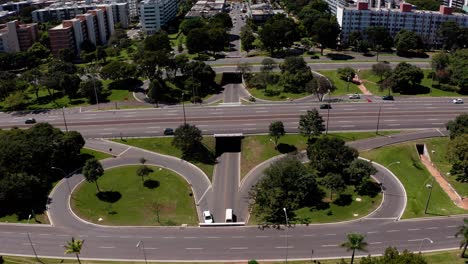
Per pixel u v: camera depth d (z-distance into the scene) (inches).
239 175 5531.5
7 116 7288.4
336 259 3978.8
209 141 6112.2
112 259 4089.6
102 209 4879.4
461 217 4564.5
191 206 4963.1
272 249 4153.5
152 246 4264.3
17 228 4623.5
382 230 4377.5
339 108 7071.9
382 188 5073.8
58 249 4279.0
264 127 6422.2
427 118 6663.4
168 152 5949.8
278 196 4630.9
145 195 5103.3
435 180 5275.6
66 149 5526.6
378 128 6353.3
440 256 3954.2
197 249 4192.9
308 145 5831.7
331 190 4783.5
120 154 5920.3
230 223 4569.4
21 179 4832.7
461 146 5152.6
